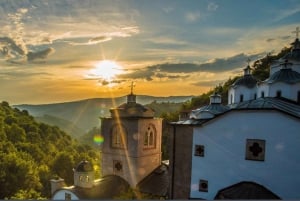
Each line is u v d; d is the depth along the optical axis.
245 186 15.20
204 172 17.58
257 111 15.62
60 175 43.81
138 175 24.36
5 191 33.88
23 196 31.67
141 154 24.61
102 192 22.66
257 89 22.39
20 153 43.31
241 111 16.12
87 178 22.45
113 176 25.34
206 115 20.23
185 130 18.98
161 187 22.91
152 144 26.00
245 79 24.36
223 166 16.84
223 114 16.77
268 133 15.37
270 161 15.29
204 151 17.59
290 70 19.88
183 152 18.97
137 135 24.36
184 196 18.67
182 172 18.94
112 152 25.91
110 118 25.98
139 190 23.41
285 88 19.12
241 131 16.22
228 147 16.66
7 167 34.81
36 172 39.03
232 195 14.78
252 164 15.80
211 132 17.33
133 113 24.95
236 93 24.38
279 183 15.02
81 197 21.41
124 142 25.16
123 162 25.19
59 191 22.75
